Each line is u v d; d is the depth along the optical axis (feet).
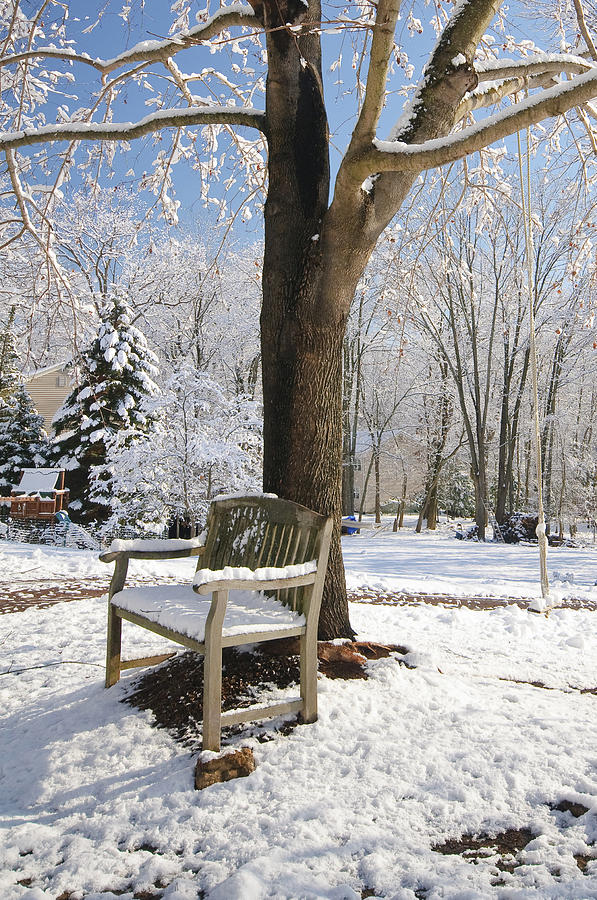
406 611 20.68
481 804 7.83
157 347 81.92
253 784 8.39
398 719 10.08
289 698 10.33
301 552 10.39
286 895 6.27
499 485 86.02
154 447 48.60
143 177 23.61
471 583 30.73
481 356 91.97
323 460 13.46
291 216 13.70
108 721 10.33
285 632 9.69
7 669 13.71
